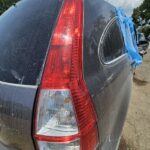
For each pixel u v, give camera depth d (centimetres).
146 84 645
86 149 134
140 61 418
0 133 143
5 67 147
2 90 136
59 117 126
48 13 156
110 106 169
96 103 141
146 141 350
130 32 412
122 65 227
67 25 141
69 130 127
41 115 126
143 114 439
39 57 135
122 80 220
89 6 167
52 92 126
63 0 158
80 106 129
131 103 490
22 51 146
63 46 134
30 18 165
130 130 379
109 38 192
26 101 127
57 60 131
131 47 369
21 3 200
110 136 179
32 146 131
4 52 157
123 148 329
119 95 205
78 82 131
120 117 224
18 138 134
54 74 129
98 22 171
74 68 131
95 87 142
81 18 148
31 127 127
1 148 148
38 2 177
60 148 128
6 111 134
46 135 126
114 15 231
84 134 131
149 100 513
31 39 147
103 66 164
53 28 143
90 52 148
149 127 391
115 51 210
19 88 131
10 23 179
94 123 139
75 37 138
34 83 129
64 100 126
